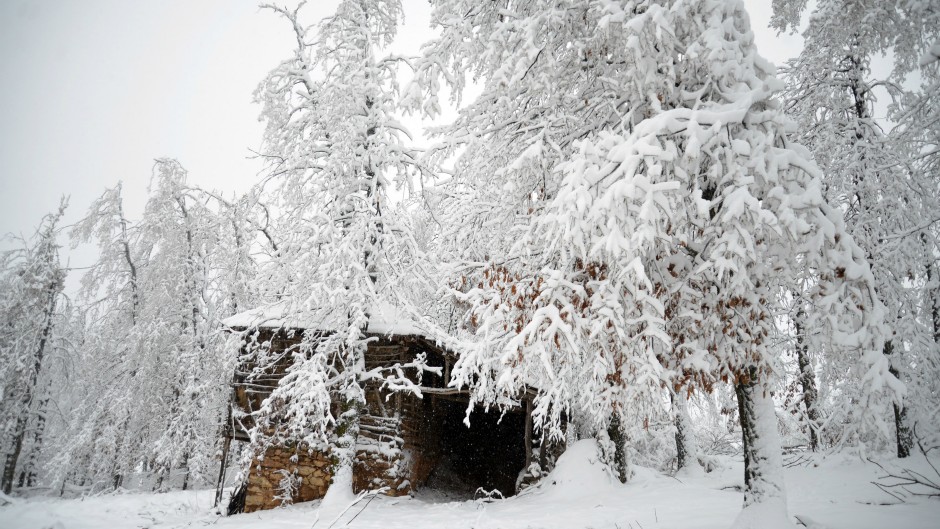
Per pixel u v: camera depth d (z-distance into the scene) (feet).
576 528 23.62
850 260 15.53
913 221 33.04
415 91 23.26
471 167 23.44
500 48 21.33
